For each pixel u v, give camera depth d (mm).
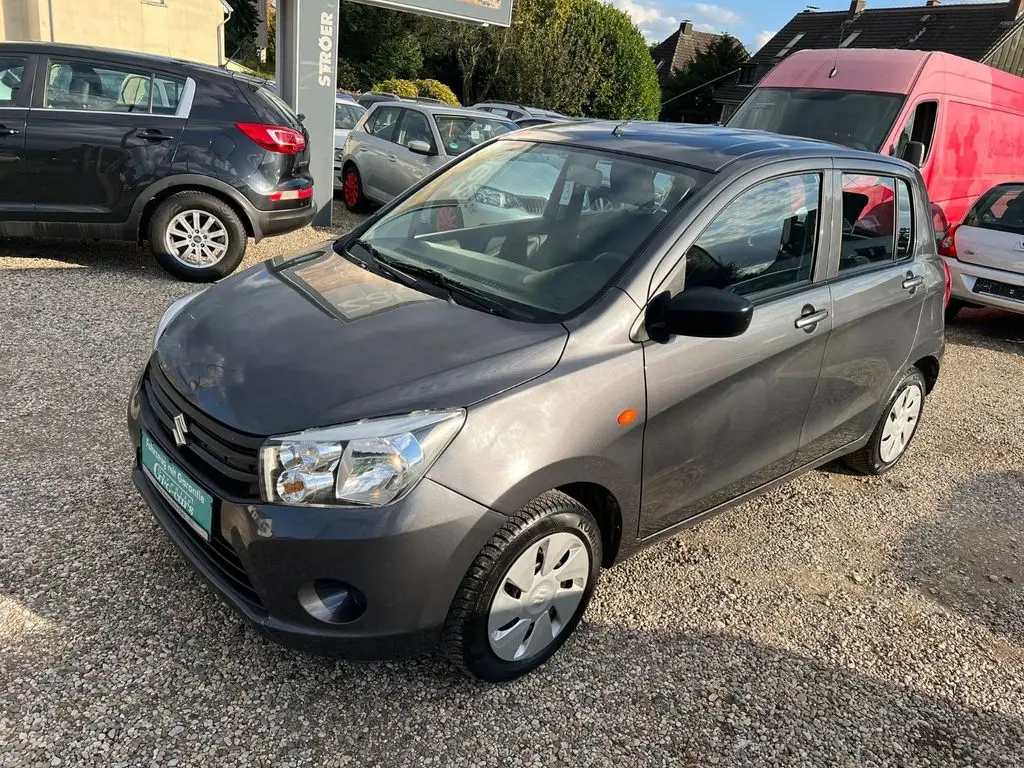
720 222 2896
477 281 2900
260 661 2529
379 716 2387
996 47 30656
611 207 2990
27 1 26578
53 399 4062
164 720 2279
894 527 3912
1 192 5879
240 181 6336
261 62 43125
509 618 2443
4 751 2113
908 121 7906
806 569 3459
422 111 9828
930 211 4254
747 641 2938
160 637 2574
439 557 2176
